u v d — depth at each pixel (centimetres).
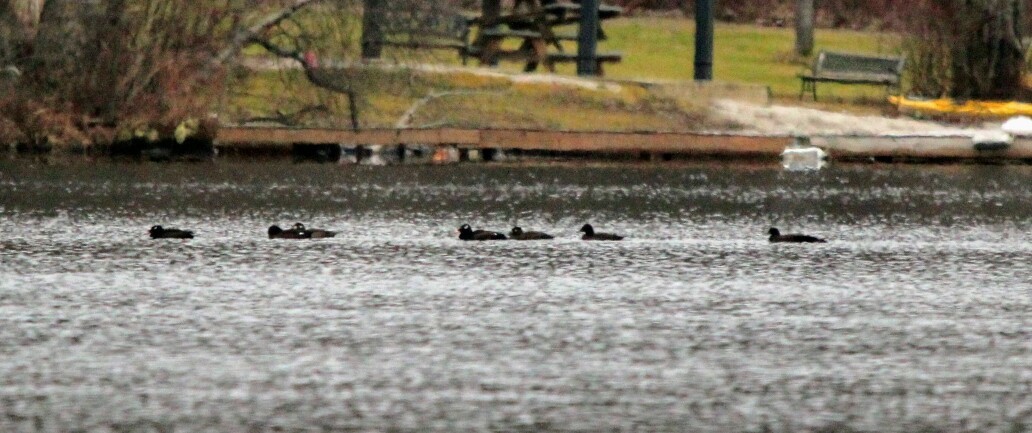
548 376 2280
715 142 5244
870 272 3109
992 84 5709
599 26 5762
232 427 2055
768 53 6462
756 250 3369
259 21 5294
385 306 2722
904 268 3159
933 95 5753
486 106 5366
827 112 5525
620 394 2198
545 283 2947
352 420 2084
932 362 2375
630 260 3212
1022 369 2341
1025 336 2544
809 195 4375
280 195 4209
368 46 5344
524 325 2588
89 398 2156
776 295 2856
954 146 5294
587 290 2878
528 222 3750
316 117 5312
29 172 4638
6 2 5153
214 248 3303
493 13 5675
